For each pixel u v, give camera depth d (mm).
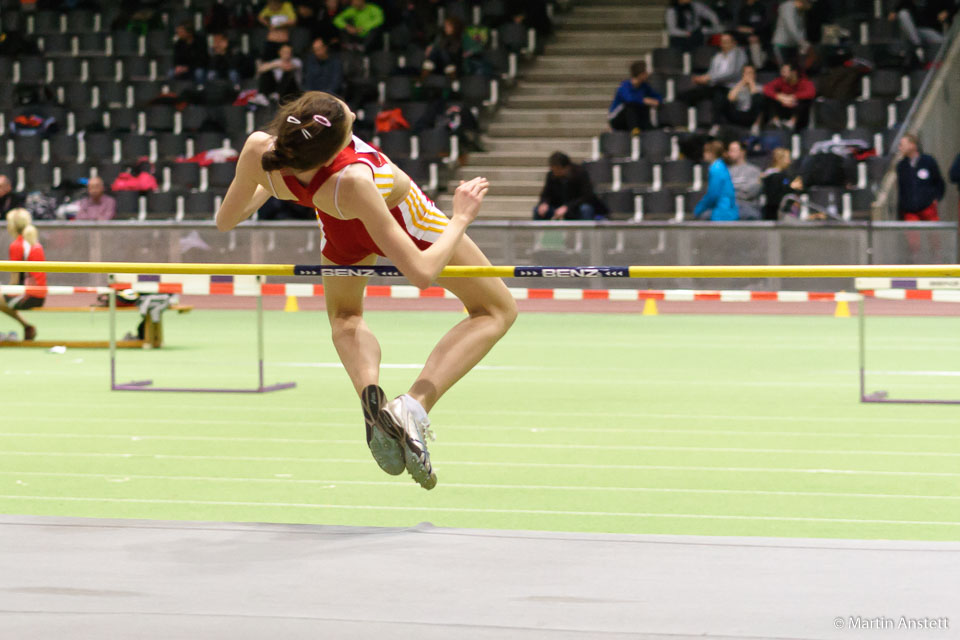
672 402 13445
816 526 7781
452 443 10961
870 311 25406
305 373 16203
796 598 5645
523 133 32375
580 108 32875
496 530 6902
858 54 31594
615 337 20891
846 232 25000
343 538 6734
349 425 11930
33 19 36906
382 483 9195
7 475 9477
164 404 13336
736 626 5281
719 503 8484
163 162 31047
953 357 17766
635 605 5562
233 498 8656
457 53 32656
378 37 33812
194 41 33938
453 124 30938
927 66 30906
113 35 35875
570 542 6621
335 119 5977
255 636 5207
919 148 27906
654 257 25766
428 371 6617
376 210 6090
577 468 9781
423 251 6355
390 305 27141
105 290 14375
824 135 29172
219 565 6215
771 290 25547
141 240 27453
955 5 31578
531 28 34375
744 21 32375
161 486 9070
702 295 13844
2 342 19609
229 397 13898
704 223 25500
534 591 5777
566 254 26109
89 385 14922
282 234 27016
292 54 33688
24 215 19969
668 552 6422
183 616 5457
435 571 6102
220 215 6637
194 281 14164
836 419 12234
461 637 5176
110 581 5949
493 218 30828
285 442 10984
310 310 26734
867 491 8875
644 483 9180
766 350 18797
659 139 29812
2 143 32750
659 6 35500
